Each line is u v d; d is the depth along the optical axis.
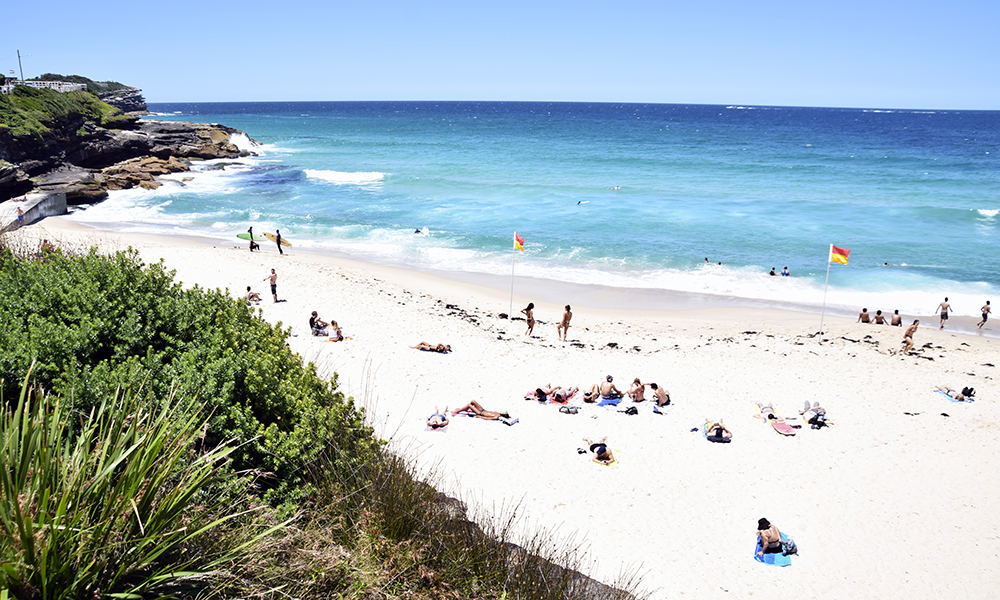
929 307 22.78
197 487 3.79
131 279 8.34
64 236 26.59
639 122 155.75
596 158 66.62
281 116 184.38
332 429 6.57
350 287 22.72
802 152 76.12
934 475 11.23
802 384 15.26
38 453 3.27
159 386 5.98
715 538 9.41
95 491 3.36
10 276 7.78
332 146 83.00
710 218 36.12
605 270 27.14
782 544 9.05
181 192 45.50
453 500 6.90
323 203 41.75
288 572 4.20
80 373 5.63
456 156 69.31
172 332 7.54
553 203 41.09
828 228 33.56
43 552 2.94
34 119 43.28
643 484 10.73
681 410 13.59
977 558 9.10
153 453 3.51
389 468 6.25
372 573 4.82
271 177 53.03
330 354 15.62
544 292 24.47
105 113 59.41
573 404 13.70
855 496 10.59
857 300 23.44
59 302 7.24
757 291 24.47
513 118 176.50
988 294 23.72
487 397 13.89
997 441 12.43
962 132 129.62
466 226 35.00
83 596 3.13
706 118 185.50
